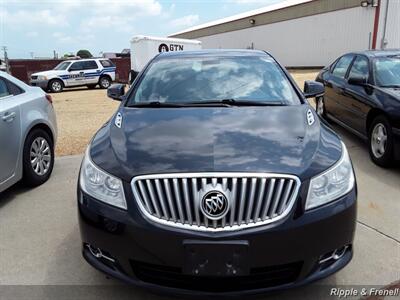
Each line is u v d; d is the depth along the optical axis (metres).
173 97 3.66
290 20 34.12
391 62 6.20
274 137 2.82
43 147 5.01
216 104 3.50
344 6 28.59
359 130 6.12
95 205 2.58
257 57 4.27
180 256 2.36
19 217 4.09
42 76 20.66
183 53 4.46
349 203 2.60
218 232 2.33
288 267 2.46
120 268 2.57
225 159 2.52
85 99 16.22
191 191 2.39
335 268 2.58
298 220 2.40
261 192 2.39
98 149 2.89
